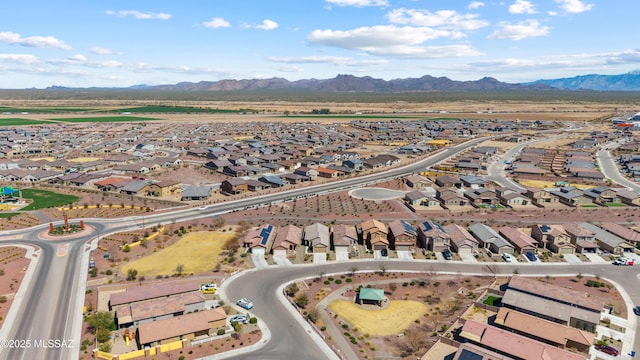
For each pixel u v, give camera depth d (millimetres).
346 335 70688
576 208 139625
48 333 70500
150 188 156625
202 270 94500
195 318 71438
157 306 74875
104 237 112688
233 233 117188
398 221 117438
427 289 86688
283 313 77250
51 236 113312
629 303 81125
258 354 65438
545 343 66812
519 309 75625
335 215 132625
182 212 135375
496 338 64625
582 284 88688
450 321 75188
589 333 70312
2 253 102250
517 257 101750
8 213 131625
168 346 66062
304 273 93312
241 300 79750
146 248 106312
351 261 99562
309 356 65062
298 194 157250
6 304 79312
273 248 102750
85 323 73688
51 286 86500
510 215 133250
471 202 146500
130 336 69562
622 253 103812
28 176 172125
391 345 68312
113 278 90312
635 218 129375
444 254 102000
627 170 197250
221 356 64875
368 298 80188
